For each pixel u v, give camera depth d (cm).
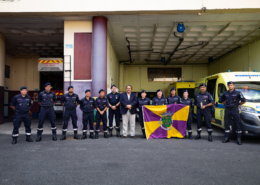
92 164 399
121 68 1747
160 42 1214
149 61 1689
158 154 470
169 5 781
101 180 324
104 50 829
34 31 1030
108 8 785
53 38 1134
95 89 815
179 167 384
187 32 1047
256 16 841
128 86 662
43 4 788
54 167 383
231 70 1377
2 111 1027
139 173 354
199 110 650
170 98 716
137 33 1059
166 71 1816
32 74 1512
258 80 705
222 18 864
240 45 1255
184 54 1489
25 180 324
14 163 405
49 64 981
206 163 408
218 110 760
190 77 1789
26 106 601
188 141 623
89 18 847
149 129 667
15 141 586
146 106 670
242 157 451
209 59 1536
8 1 790
